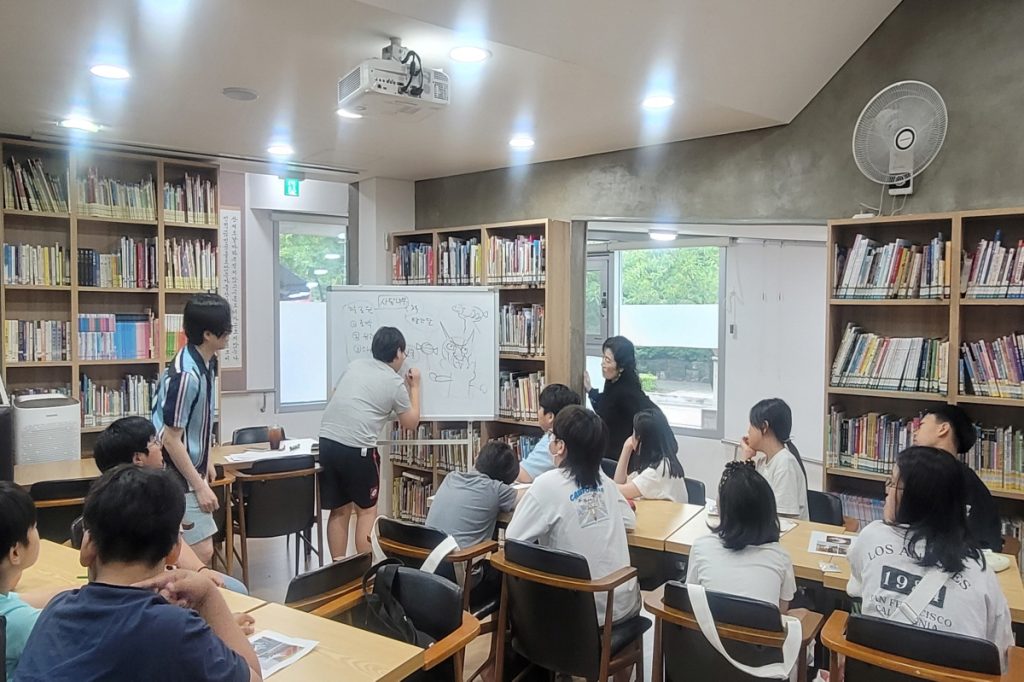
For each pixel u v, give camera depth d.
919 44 3.47
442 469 5.32
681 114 3.77
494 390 4.77
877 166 3.52
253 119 3.90
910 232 3.55
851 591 2.21
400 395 4.18
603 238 7.36
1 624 1.57
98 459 2.71
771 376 6.92
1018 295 3.09
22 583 2.30
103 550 1.34
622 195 4.70
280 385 7.26
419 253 5.59
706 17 2.85
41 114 3.80
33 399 4.23
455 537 3.03
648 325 7.71
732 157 4.18
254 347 6.98
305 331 7.46
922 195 3.50
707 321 7.34
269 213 7.03
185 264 4.98
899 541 2.05
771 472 3.16
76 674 1.20
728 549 2.33
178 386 2.89
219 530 4.16
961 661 1.73
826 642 1.95
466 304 4.78
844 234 3.73
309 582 2.27
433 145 4.56
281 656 1.77
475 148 4.64
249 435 4.91
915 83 3.41
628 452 3.64
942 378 3.30
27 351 4.45
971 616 1.90
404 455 5.61
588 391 5.18
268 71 3.11
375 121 3.94
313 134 4.25
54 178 4.51
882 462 3.47
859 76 3.67
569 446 2.67
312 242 7.49
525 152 4.77
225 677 1.28
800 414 6.75
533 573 2.46
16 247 4.38
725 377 7.21
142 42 2.77
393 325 4.73
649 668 3.29
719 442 7.21
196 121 3.95
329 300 4.72
